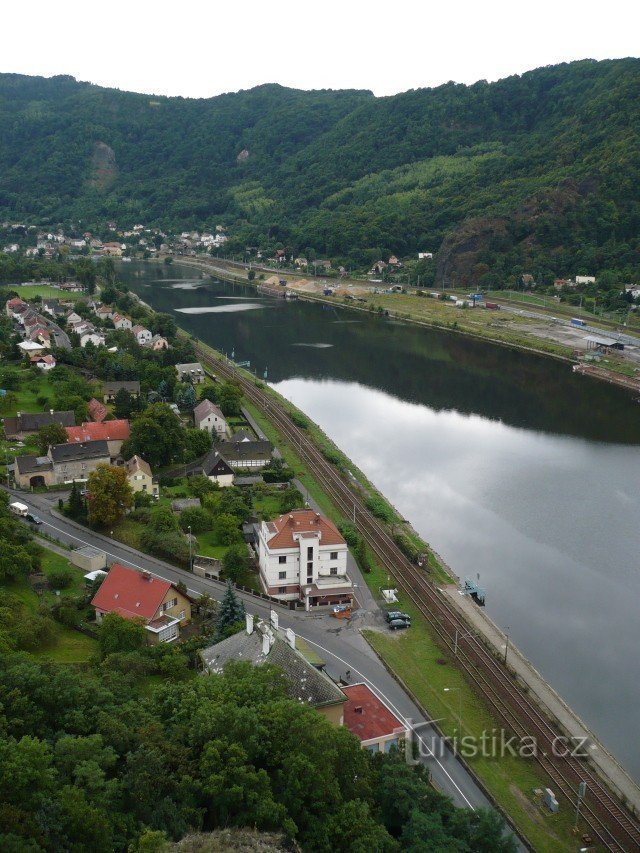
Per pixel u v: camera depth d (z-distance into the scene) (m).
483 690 118.62
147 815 67.81
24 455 189.75
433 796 79.44
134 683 104.19
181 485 191.62
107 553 154.88
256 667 92.88
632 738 112.25
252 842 63.59
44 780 65.00
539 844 89.25
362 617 138.25
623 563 168.88
